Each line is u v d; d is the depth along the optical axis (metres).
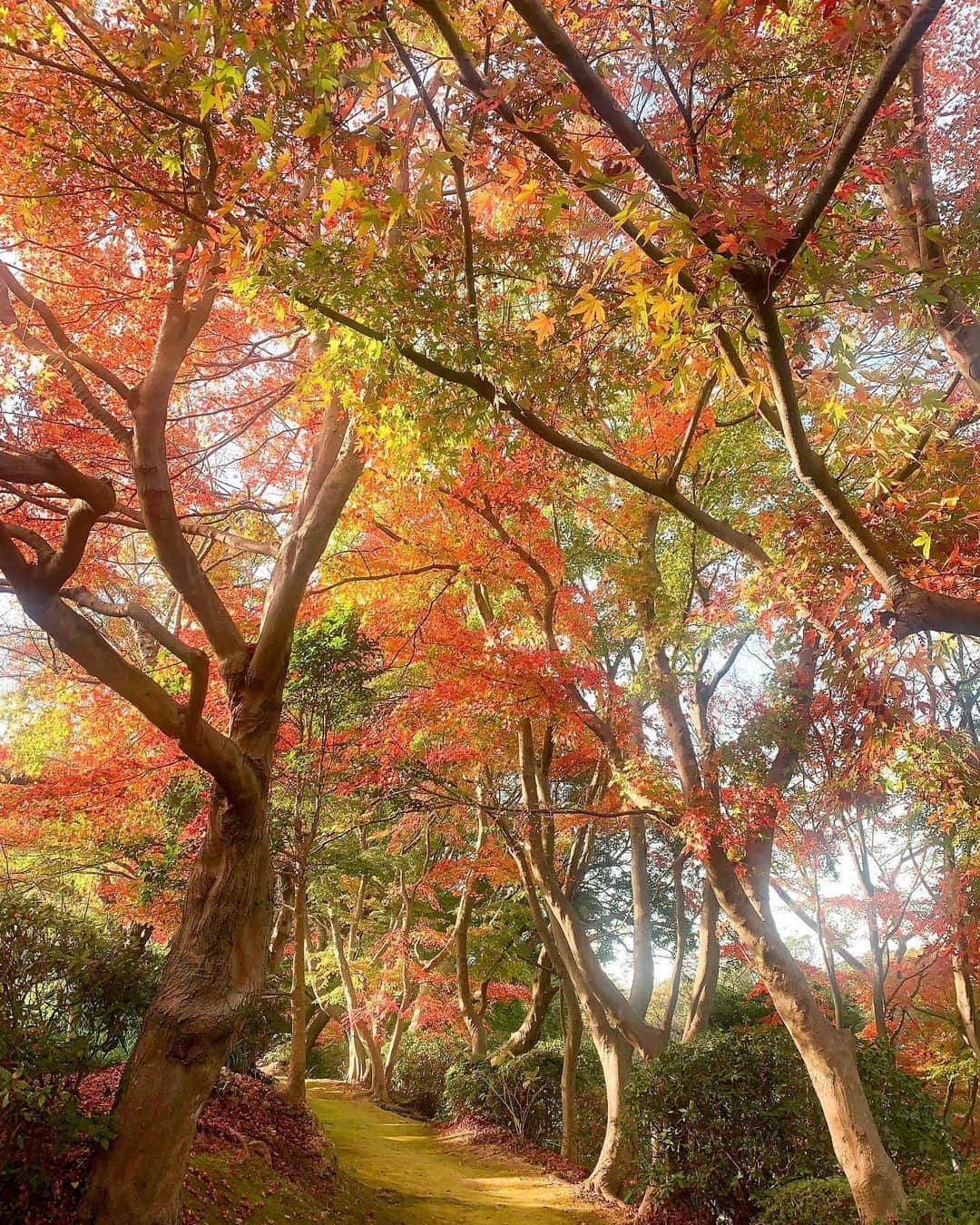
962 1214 5.64
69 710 11.24
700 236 3.01
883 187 6.16
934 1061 15.02
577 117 5.08
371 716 11.80
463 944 19.19
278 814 11.30
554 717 11.42
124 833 11.27
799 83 4.45
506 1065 17.31
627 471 5.29
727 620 8.91
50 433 8.02
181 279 6.81
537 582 12.06
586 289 3.58
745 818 8.62
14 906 6.14
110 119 5.21
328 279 4.29
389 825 17.55
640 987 13.32
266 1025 12.55
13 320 6.54
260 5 3.36
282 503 11.00
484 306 5.95
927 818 10.37
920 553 5.58
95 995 6.23
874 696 4.66
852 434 5.49
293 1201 7.90
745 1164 10.10
